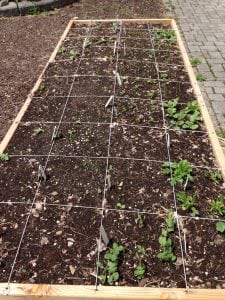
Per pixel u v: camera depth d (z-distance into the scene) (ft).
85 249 3.33
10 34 8.34
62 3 9.80
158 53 6.51
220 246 3.34
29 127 4.79
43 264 3.23
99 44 6.81
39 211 3.67
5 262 3.26
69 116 4.96
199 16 9.18
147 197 3.80
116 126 4.75
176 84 5.66
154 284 3.07
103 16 9.16
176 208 3.67
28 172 4.12
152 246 3.34
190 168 4.03
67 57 6.42
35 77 6.53
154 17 9.07
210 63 6.99
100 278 3.10
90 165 4.17
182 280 3.09
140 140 4.52
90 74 5.89
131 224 3.53
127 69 6.01
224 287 3.04
